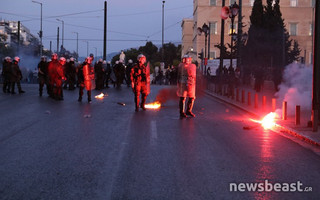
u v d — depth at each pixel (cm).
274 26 3788
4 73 2178
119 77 2939
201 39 7144
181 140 842
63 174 556
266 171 591
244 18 6956
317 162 656
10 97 1920
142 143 799
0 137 852
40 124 1055
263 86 2816
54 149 729
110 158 659
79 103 1686
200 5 7100
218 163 636
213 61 4644
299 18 6831
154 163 627
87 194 469
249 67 3578
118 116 1260
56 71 1791
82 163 621
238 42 2934
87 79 1712
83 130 961
